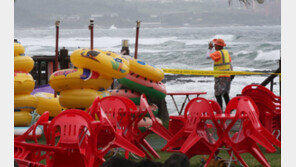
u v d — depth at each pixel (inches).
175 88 1971.0
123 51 811.4
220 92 778.8
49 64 906.7
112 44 4606.3
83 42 4658.0
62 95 579.5
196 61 3432.6
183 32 5260.8
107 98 426.9
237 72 776.3
